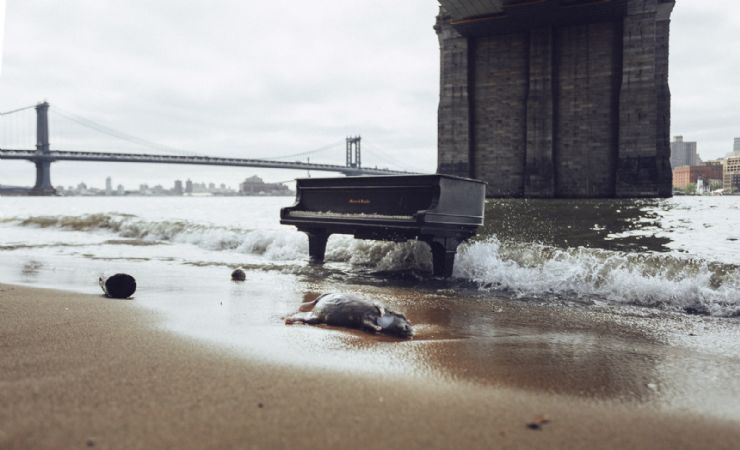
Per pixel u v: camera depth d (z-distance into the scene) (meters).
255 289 5.04
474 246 6.32
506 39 51.72
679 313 3.97
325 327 3.33
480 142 53.22
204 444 1.52
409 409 1.86
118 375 2.19
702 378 2.34
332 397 1.97
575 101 49.06
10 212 33.31
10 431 1.59
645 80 45.72
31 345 2.70
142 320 3.42
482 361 2.58
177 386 2.06
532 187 49.81
